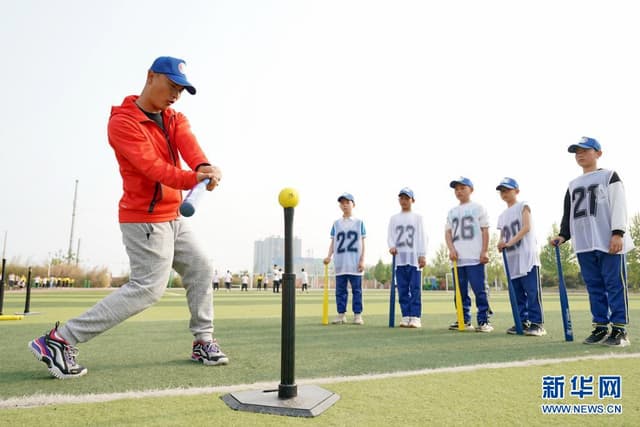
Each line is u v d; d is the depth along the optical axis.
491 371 2.44
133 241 2.52
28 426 1.52
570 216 4.12
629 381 2.23
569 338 3.95
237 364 2.71
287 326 1.84
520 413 1.71
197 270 2.80
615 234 3.68
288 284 1.86
